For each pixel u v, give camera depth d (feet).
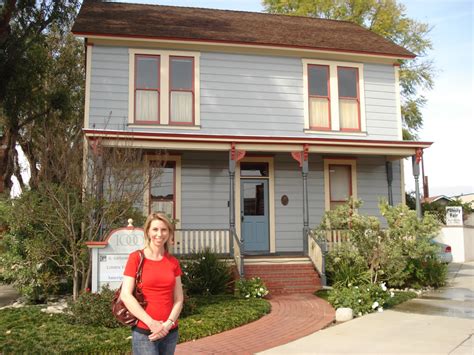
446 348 21.45
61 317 28.63
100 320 26.66
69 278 38.45
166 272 13.12
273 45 50.93
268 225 50.96
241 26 56.34
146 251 13.34
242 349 22.56
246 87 51.03
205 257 39.81
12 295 42.16
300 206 51.83
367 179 54.24
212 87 50.11
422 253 38.73
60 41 80.89
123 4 60.03
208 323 26.53
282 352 21.68
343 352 21.38
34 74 59.21
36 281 35.19
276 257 45.75
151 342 12.58
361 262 38.91
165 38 47.96
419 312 30.91
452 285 44.52
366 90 54.39
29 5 58.34
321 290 40.22
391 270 40.42
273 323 28.35
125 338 23.54
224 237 44.80
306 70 52.75
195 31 51.08
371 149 48.75
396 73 55.77
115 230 30.17
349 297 31.83
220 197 49.67
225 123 49.88
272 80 51.80
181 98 49.14
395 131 54.65
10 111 59.67
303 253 47.39
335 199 53.26
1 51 55.67
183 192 48.83
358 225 38.73
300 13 92.79
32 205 34.37
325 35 57.52
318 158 53.11
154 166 41.11
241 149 45.37
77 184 35.04
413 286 41.75
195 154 49.67
